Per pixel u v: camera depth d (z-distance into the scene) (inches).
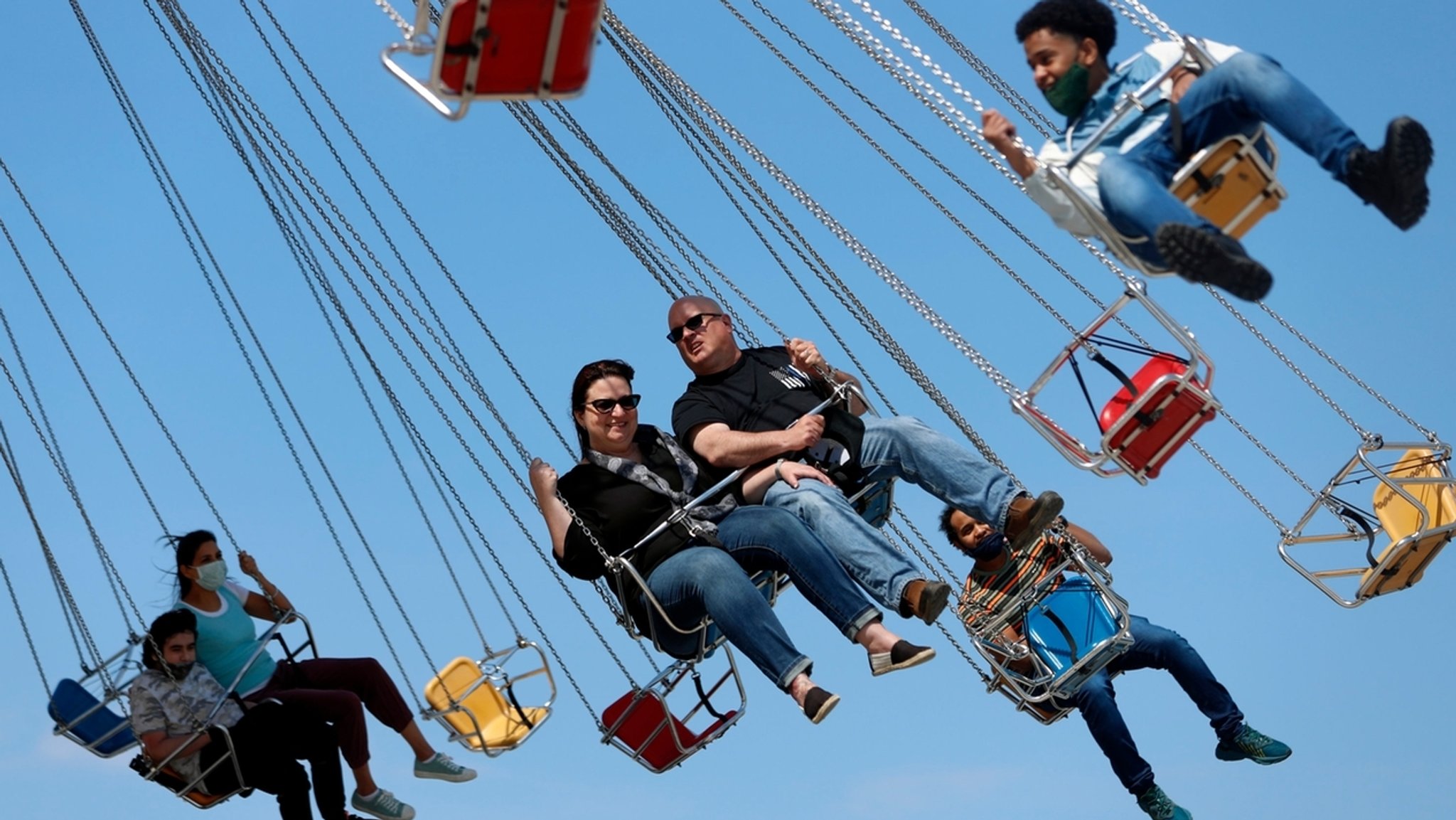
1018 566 383.2
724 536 352.8
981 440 365.7
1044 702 400.2
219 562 417.4
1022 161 297.6
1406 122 269.6
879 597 341.1
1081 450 334.6
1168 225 273.7
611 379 360.5
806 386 373.7
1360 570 399.2
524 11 285.0
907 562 342.6
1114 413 339.6
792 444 353.4
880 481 369.7
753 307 378.3
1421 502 386.9
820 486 352.5
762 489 360.2
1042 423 338.3
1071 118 299.9
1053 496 347.9
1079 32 295.3
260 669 418.3
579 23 291.0
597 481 358.9
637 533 354.9
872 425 363.9
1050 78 297.1
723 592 339.3
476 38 285.3
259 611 433.4
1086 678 378.6
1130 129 291.9
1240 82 280.2
